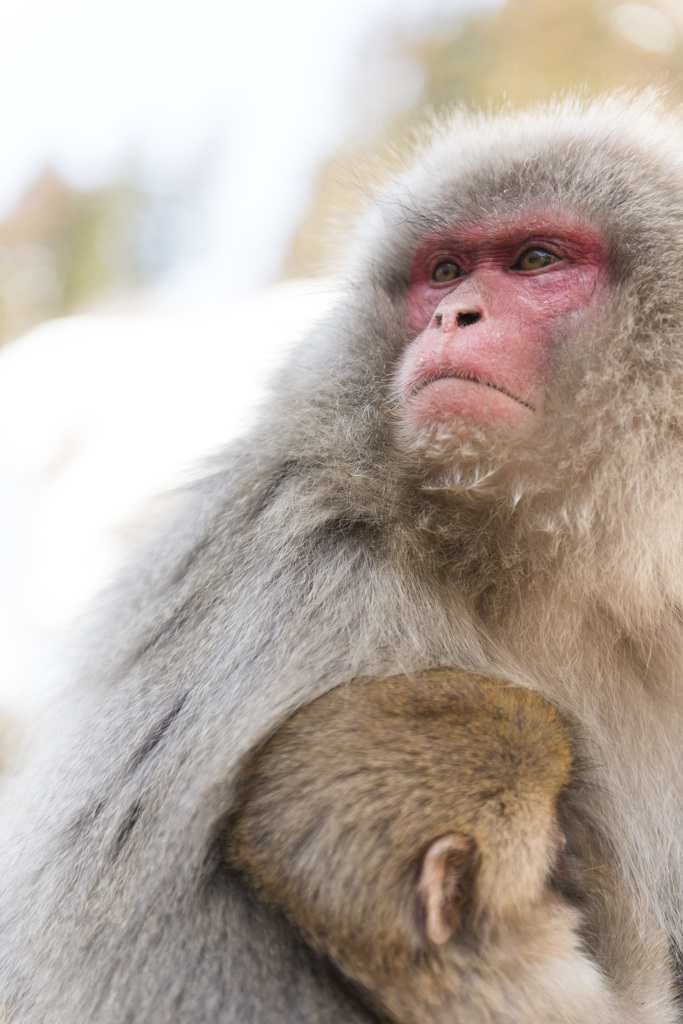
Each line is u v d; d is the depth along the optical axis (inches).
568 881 59.1
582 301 59.9
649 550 59.2
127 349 130.7
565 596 59.4
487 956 57.3
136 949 57.3
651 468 59.2
